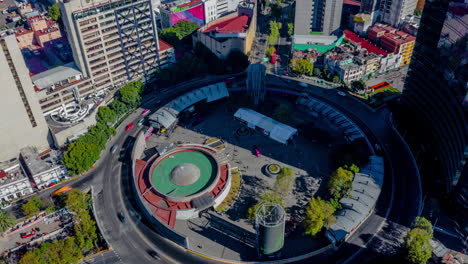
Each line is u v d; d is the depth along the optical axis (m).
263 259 187.50
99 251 194.12
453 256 187.38
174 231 192.38
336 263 184.88
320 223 188.38
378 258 186.00
